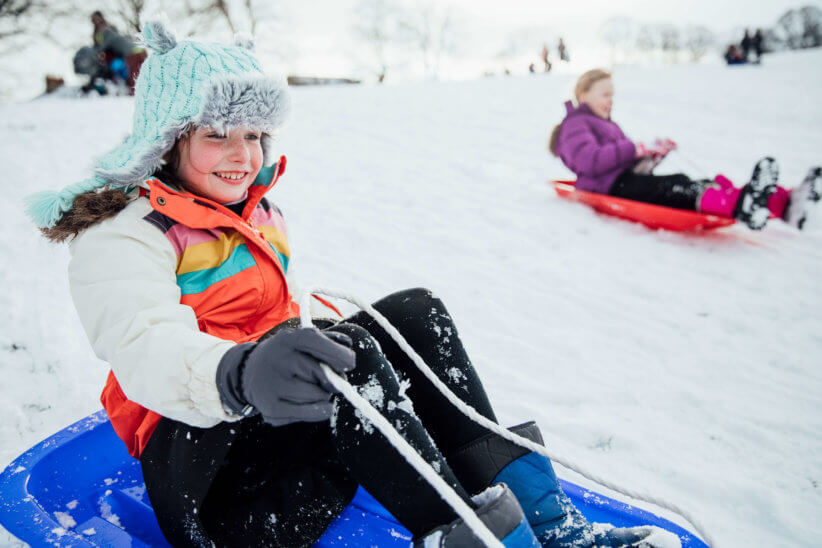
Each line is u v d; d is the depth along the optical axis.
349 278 3.39
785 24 33.06
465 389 1.22
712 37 33.66
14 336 2.61
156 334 1.04
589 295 3.33
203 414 1.02
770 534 1.69
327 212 4.58
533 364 2.62
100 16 13.48
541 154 6.29
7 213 4.27
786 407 2.32
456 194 5.04
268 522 1.20
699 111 8.65
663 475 1.93
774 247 4.05
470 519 0.90
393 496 1.03
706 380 2.52
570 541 1.13
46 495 1.40
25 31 20.64
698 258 3.86
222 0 26.27
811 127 7.43
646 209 4.20
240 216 1.44
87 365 2.42
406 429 1.04
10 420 2.01
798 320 3.06
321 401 0.93
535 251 3.92
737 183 5.30
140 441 1.24
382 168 5.82
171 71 1.21
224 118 1.22
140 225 1.21
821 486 1.88
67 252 3.62
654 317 3.09
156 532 1.37
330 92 11.83
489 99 9.93
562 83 12.33
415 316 1.25
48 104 10.54
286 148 6.59
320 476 1.30
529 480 1.17
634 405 2.34
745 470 1.96
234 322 1.32
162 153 1.25
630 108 8.95
